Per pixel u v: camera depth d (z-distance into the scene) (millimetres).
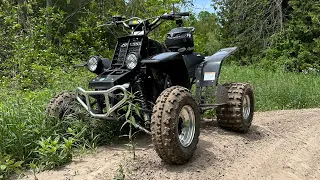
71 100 4785
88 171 3715
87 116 4754
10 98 6043
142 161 3961
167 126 3654
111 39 14281
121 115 4473
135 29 4758
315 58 17141
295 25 17562
